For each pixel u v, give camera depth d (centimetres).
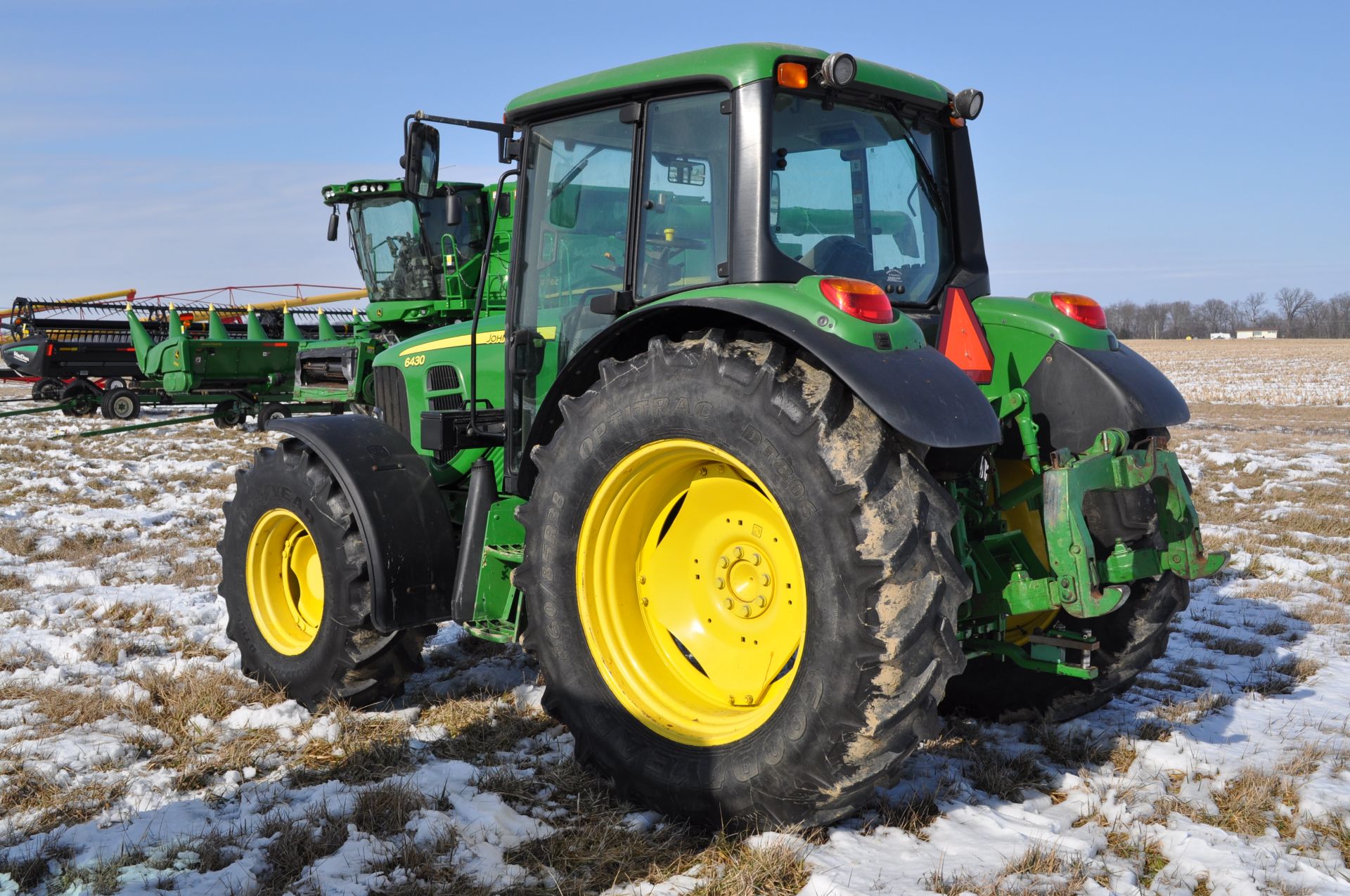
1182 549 329
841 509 282
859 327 296
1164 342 9469
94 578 669
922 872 289
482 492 412
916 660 279
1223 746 389
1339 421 2070
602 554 349
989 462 380
